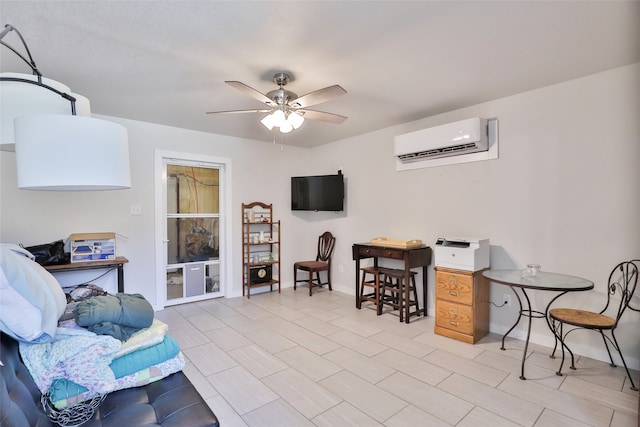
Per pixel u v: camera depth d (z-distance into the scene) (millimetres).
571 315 2512
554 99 2881
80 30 1943
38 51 2186
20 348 1323
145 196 3951
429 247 3842
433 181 3805
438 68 2529
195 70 2510
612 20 1896
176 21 1870
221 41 2098
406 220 4102
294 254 5422
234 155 4707
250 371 2545
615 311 2604
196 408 1412
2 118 1262
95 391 1396
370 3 1727
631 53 2318
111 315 1604
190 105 3318
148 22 1874
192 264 4414
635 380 2377
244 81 2709
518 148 3107
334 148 5082
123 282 3645
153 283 4023
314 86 2842
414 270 4070
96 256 3365
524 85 2895
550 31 2018
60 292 1573
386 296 4195
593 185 2695
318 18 1859
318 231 5438
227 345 3027
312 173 5496
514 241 3146
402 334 3289
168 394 1522
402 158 3949
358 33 2021
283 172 5270
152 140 3988
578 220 2777
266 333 3320
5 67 2387
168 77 2635
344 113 3650
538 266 2668
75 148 1215
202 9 1762
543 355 2799
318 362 2691
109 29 1939
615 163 2594
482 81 2791
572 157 2799
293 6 1746
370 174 4539
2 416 939
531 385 2322
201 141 4383
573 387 2293
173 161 4207
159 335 1730
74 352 1387
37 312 1293
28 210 3256
